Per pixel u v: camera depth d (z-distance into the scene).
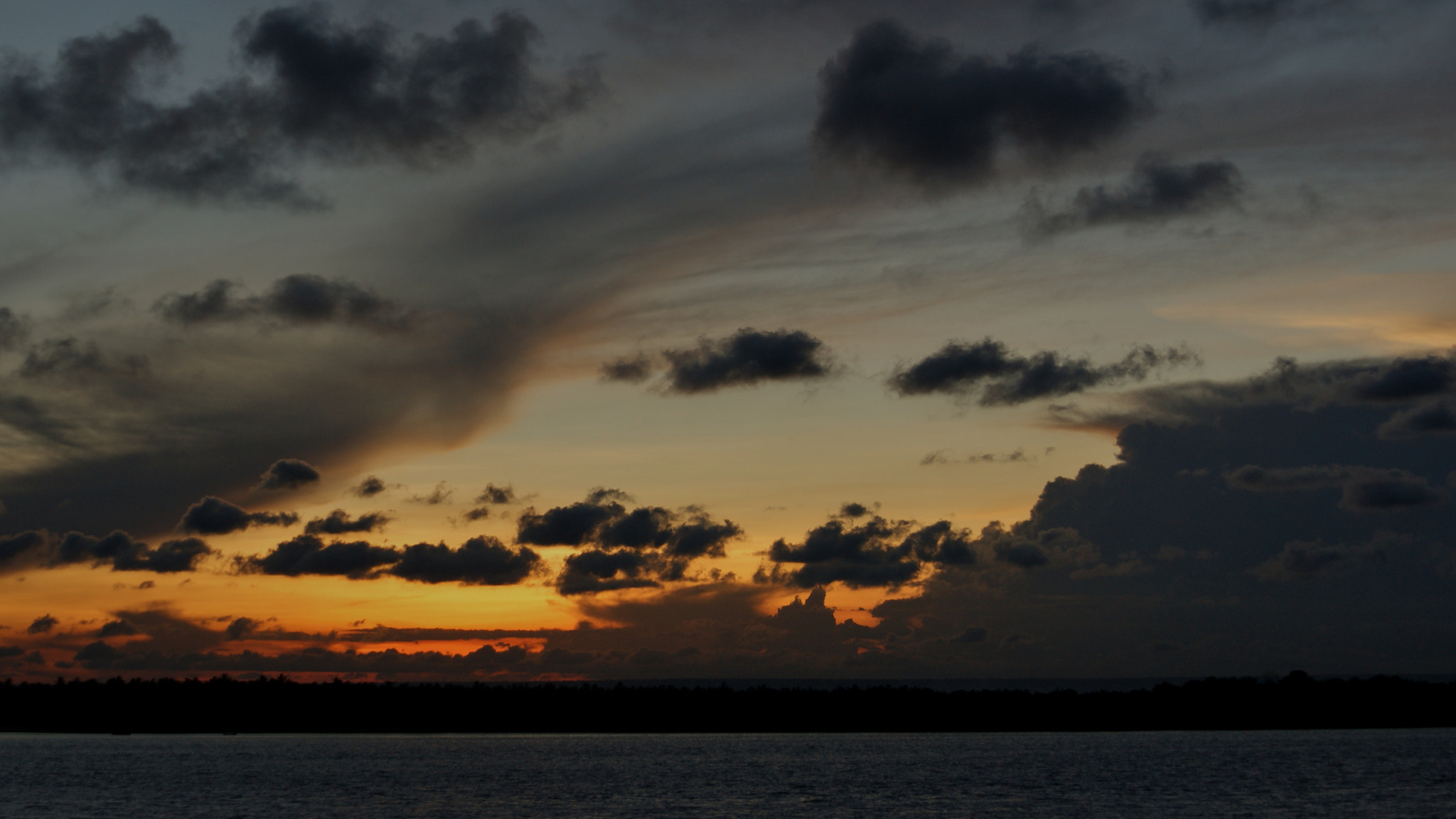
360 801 157.88
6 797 163.50
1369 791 160.38
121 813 142.75
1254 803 146.12
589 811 142.88
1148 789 164.75
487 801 156.25
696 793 166.50
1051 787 170.88
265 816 139.00
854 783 183.25
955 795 161.00
